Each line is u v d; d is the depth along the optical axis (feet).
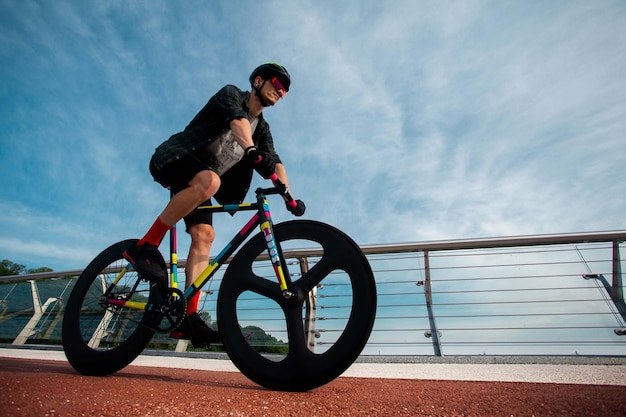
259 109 6.61
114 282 6.66
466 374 6.91
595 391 4.30
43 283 14.94
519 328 9.34
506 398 4.10
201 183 5.84
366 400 4.17
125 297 6.48
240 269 6.03
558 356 7.70
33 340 14.01
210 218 6.94
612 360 7.36
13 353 12.09
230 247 6.11
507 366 7.59
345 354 5.02
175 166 6.07
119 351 6.04
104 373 6.03
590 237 9.53
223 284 6.04
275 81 6.40
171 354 11.16
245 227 6.13
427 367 7.94
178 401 3.70
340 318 10.19
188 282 6.48
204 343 6.04
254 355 5.56
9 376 4.21
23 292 15.03
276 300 5.59
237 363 5.59
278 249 5.81
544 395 4.18
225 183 7.09
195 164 6.03
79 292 6.70
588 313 9.23
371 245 10.93
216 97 6.13
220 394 4.21
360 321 5.13
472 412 3.56
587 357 7.55
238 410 3.56
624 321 8.77
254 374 5.42
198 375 6.98
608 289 9.29
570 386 4.84
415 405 3.90
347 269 5.45
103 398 3.61
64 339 6.40
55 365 7.65
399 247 10.70
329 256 5.59
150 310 5.87
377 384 5.74
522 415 3.38
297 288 5.49
